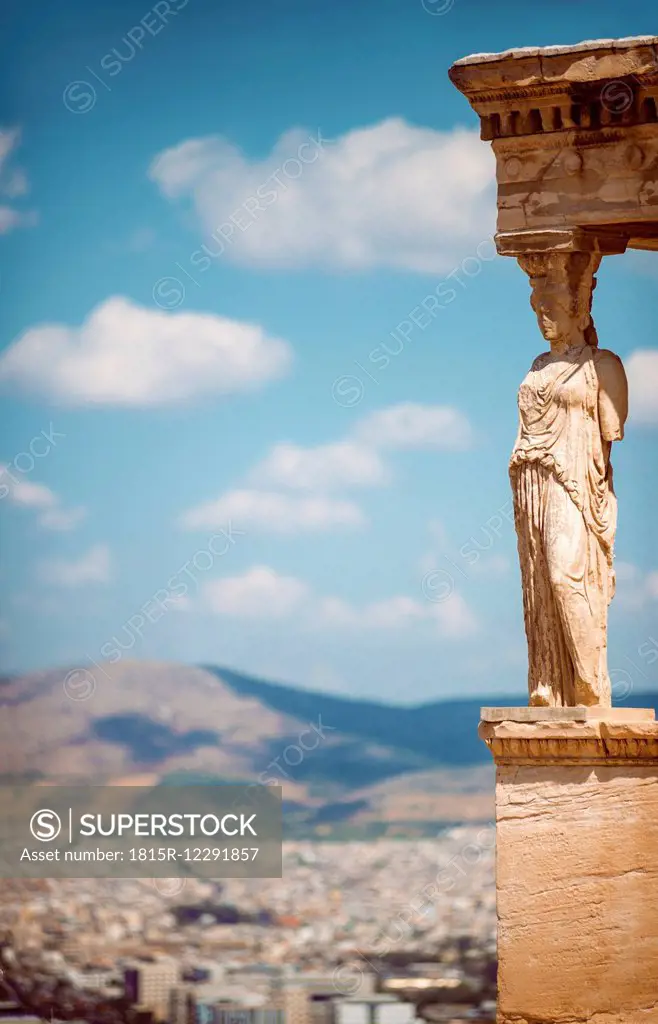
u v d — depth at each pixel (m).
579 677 26.78
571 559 26.77
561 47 27.03
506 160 27.75
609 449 27.48
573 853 26.59
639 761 26.33
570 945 26.56
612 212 27.17
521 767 26.97
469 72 27.56
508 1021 26.77
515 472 27.39
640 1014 26.22
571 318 27.48
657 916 26.22
